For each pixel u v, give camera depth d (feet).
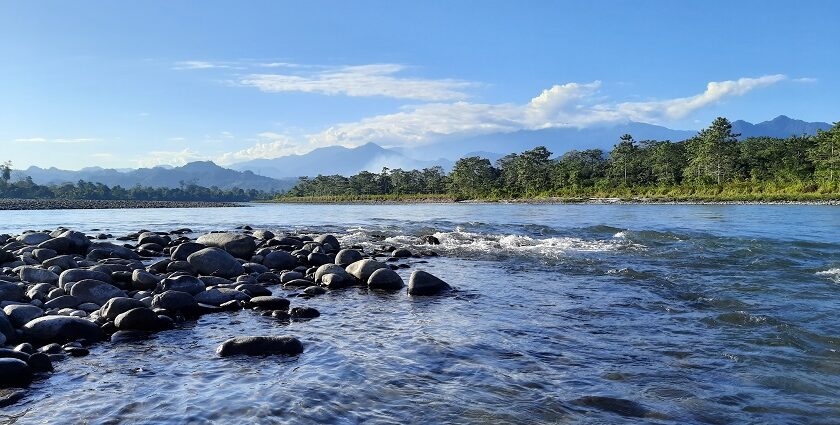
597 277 39.81
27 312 25.64
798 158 289.74
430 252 55.01
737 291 32.91
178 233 83.82
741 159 309.42
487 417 15.74
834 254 48.37
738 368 19.69
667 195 284.00
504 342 23.26
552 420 15.55
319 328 26.13
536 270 43.88
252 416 15.76
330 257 50.47
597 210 172.86
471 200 382.63
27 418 15.70
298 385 18.31
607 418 15.69
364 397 17.26
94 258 47.32
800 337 23.11
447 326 26.23
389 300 33.12
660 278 38.24
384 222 112.16
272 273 41.65
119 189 598.75
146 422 15.40
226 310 30.14
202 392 17.71
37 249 45.93
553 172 398.83
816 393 17.46
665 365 20.07
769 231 73.51
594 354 21.44
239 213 189.78
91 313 27.45
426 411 16.16
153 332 25.38
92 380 18.93
